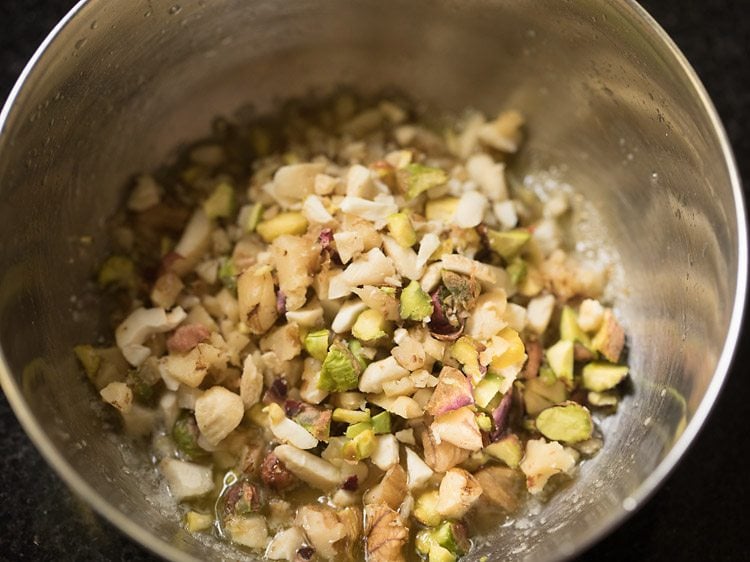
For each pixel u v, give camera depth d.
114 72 0.13
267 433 0.13
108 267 0.14
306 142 0.16
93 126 0.13
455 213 0.14
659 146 0.13
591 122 0.14
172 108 0.14
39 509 0.13
